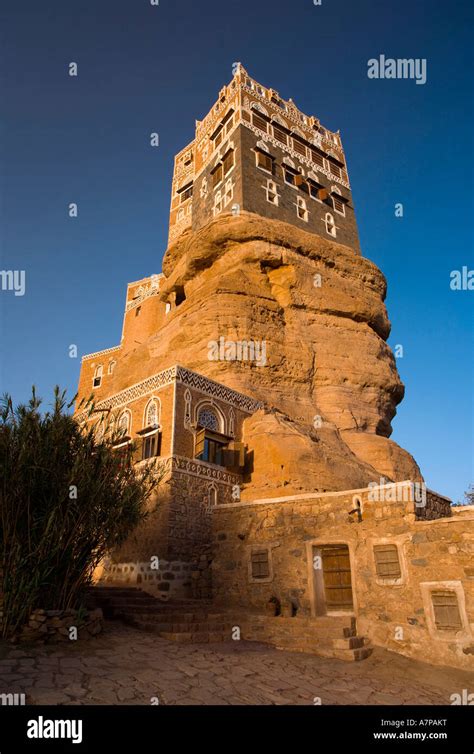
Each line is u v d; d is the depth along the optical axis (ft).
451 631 36.83
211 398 76.28
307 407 97.50
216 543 52.90
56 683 26.89
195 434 70.90
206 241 116.16
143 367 112.37
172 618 44.68
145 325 166.61
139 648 35.83
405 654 38.27
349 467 80.02
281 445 75.41
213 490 69.97
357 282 122.72
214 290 105.19
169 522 61.72
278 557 47.73
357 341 111.34
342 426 97.71
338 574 44.86
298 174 139.33
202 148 151.84
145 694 26.73
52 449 38.65
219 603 50.47
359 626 41.37
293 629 41.63
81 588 41.01
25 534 36.78
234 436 78.64
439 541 39.29
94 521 39.06
